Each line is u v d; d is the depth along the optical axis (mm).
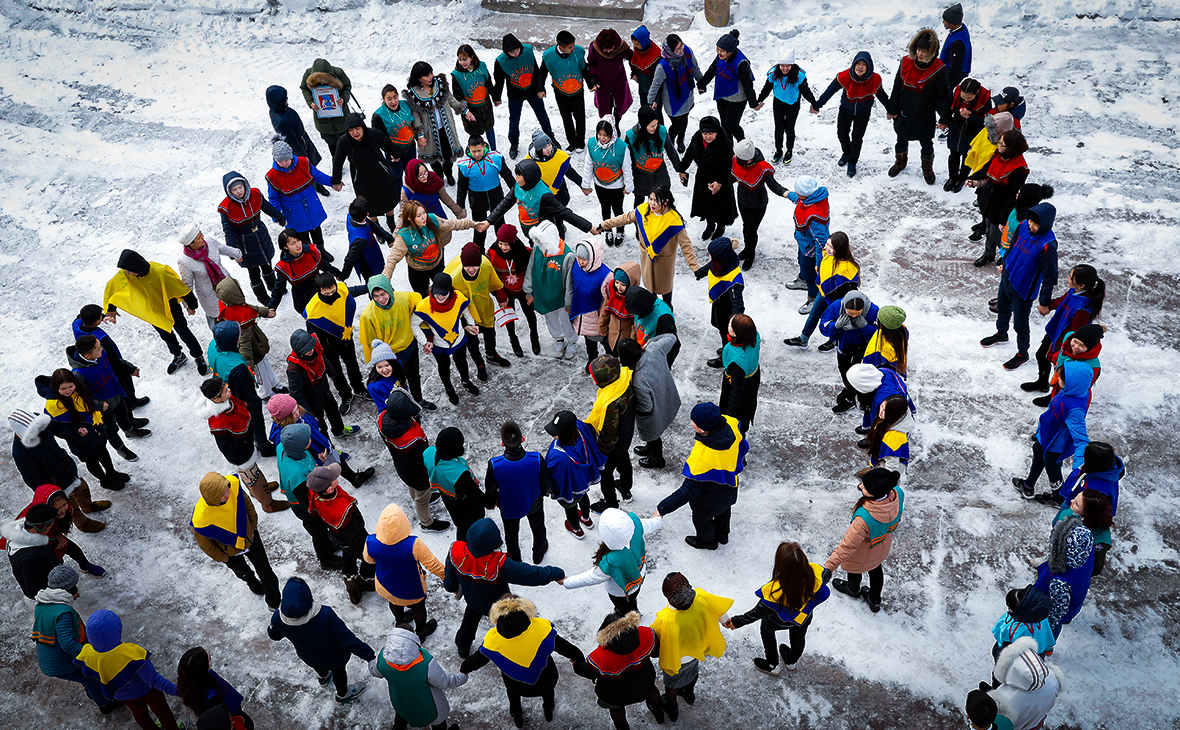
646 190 10383
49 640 5781
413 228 8984
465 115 11812
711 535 7098
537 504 6785
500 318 8750
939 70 10570
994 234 9828
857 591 6754
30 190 12469
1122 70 13094
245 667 6637
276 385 8820
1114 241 10289
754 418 8578
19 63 15328
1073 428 6672
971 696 5027
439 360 8492
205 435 8852
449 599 7059
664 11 15289
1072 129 12148
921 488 7715
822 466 8016
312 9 16078
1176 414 8219
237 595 7246
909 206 11258
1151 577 6859
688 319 9906
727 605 5492
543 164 10078
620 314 8164
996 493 7613
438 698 5422
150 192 12359
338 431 8562
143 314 8906
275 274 10461
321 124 11523
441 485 6426
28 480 7305
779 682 6281
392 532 5930
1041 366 8398
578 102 12430
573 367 9438
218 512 6234
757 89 13789
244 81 14773
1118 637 6457
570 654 5328
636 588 6059
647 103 12000
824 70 13867
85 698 6582
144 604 7184
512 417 8789
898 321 7105
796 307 9906
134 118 13930
